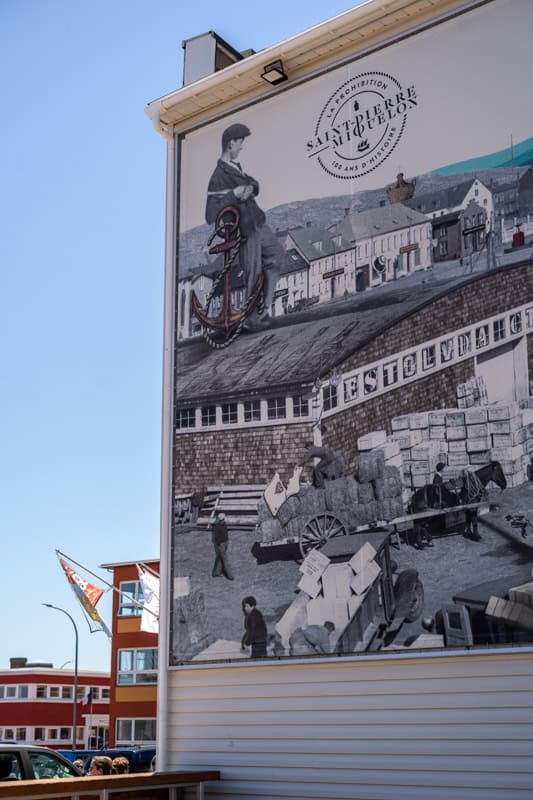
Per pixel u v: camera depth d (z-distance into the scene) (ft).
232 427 43.57
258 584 41.01
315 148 44.39
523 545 35.12
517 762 33.86
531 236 37.52
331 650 38.37
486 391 37.24
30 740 188.44
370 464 39.37
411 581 37.22
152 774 37.29
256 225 45.32
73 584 110.01
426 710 36.06
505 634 34.68
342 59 44.42
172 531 43.98
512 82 39.42
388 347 40.11
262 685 40.06
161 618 43.14
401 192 41.37
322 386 41.52
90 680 199.93
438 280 39.50
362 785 36.83
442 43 41.65
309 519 40.37
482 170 39.37
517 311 37.17
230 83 47.03
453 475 37.27
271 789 38.75
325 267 42.75
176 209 48.14
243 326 44.60
